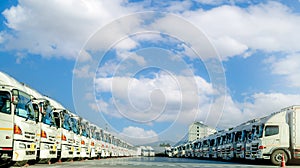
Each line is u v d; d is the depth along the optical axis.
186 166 25.39
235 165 28.22
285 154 28.25
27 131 16.91
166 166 24.70
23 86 18.33
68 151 25.89
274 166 26.45
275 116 28.75
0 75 15.80
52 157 21.62
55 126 22.42
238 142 36.47
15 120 15.72
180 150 86.38
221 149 44.81
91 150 34.84
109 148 49.56
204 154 56.06
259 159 29.97
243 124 37.72
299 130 27.97
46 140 20.41
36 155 18.44
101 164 24.88
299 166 26.12
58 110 24.23
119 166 22.56
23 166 18.45
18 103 16.16
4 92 15.59
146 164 27.67
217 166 25.97
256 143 29.48
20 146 16.08
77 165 22.31
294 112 28.11
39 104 19.48
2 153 15.37
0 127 15.30
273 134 28.47
